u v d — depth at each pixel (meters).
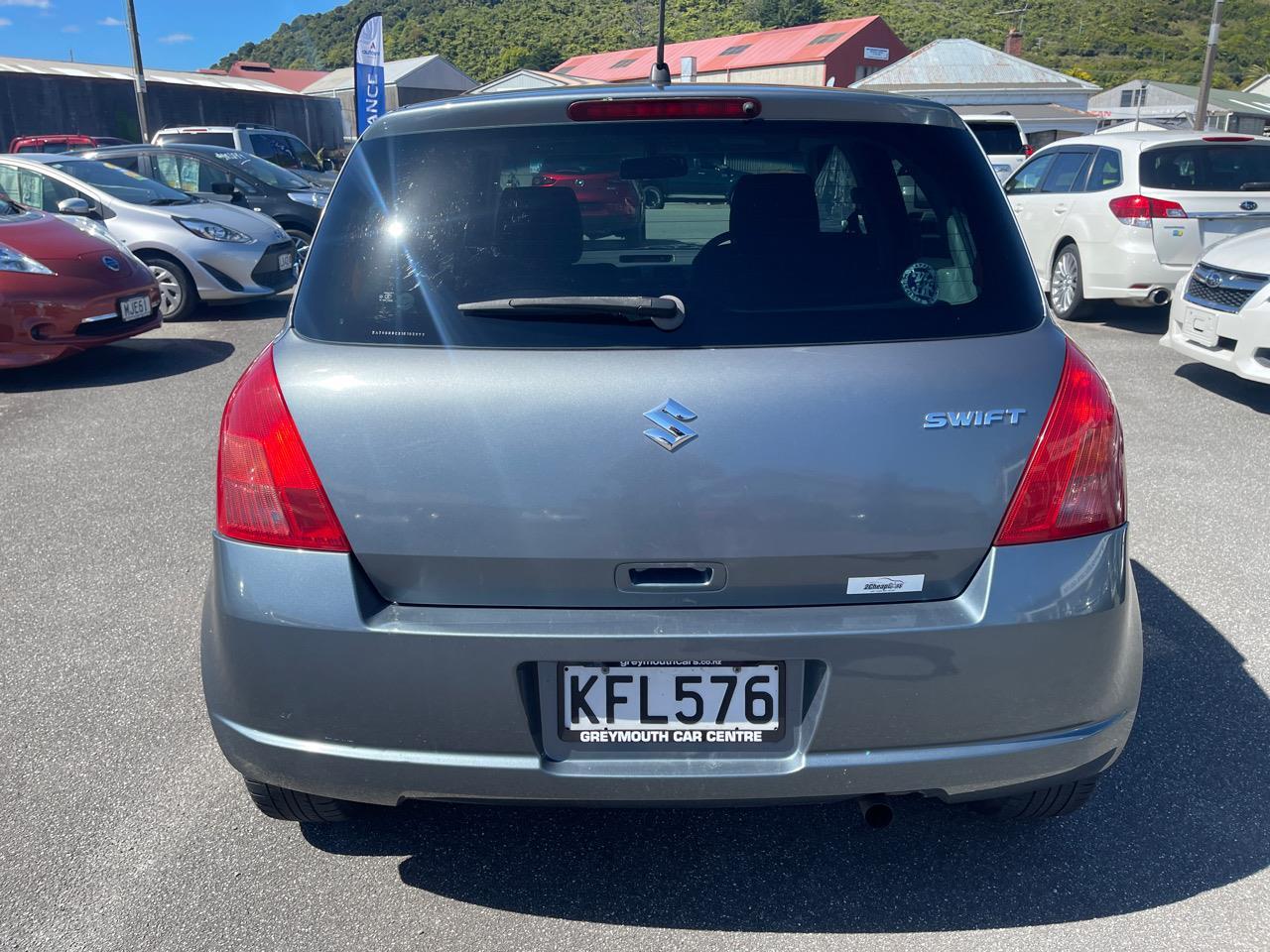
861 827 2.59
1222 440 5.86
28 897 2.36
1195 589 3.96
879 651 1.91
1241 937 2.19
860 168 2.15
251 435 1.99
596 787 1.97
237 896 2.36
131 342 9.19
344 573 1.95
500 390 1.93
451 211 2.12
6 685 3.35
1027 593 1.93
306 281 2.14
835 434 1.90
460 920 2.28
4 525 4.82
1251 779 2.76
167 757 2.94
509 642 1.90
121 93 36.91
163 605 3.96
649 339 1.96
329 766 2.01
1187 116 41.81
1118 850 2.48
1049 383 1.98
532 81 34.59
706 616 1.92
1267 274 6.17
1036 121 37.12
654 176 2.09
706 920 2.27
